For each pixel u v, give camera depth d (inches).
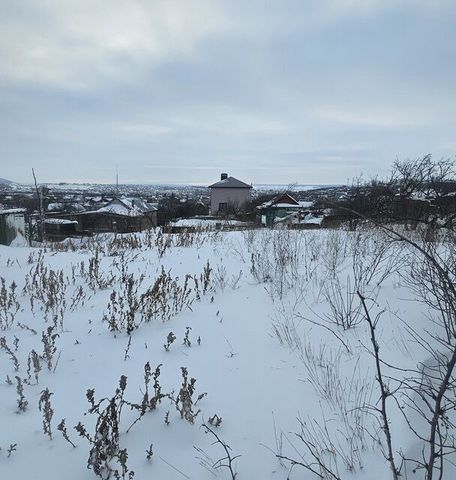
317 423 107.7
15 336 175.6
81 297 226.8
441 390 75.5
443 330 152.4
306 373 133.2
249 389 126.3
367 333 157.9
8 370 145.8
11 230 564.7
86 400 123.8
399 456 93.0
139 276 271.9
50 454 100.5
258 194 2630.4
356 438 100.9
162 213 2122.3
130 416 115.1
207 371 138.7
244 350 153.0
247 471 93.4
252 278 257.3
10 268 304.0
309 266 265.7
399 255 248.7
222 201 2253.9
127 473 93.4
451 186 427.8
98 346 162.9
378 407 110.8
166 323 185.5
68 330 181.5
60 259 332.2
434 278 173.9
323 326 156.6
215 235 444.8
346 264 268.5
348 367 134.5
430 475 75.0
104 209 1587.1
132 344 163.2
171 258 330.0
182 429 108.4
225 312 196.2
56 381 136.3
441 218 341.4
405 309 177.0
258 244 368.8
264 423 109.7
